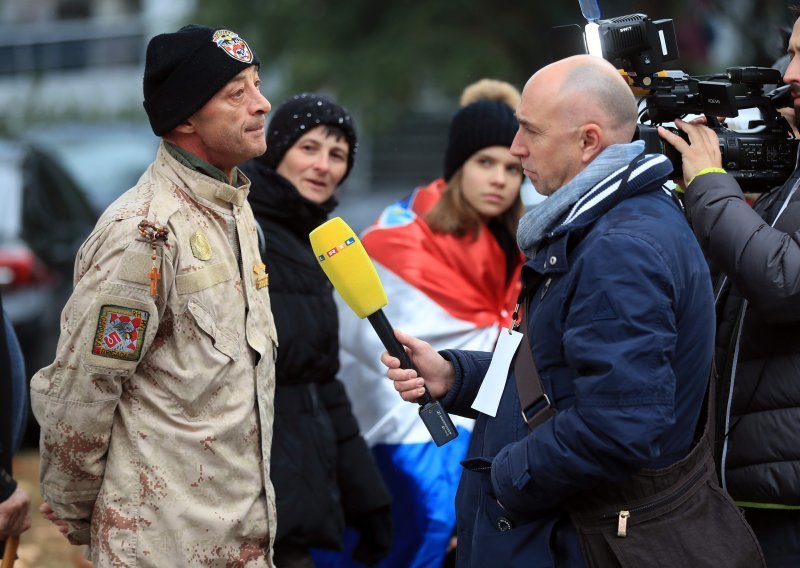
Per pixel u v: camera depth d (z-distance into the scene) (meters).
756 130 6.02
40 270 12.78
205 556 4.98
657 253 4.70
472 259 8.03
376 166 29.67
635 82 5.77
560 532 4.98
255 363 5.22
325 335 6.96
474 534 5.16
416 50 23.31
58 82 39.69
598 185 4.88
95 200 15.52
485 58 22.77
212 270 5.07
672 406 4.64
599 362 4.60
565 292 4.83
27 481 11.98
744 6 19.70
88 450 4.92
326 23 24.77
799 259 5.14
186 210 5.08
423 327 7.97
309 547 6.79
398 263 8.08
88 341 4.84
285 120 7.14
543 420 4.91
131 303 4.84
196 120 5.16
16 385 6.28
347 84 23.66
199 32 5.13
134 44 39.31
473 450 5.34
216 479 5.02
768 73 5.86
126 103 37.00
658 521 4.84
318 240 5.28
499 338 5.20
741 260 5.25
